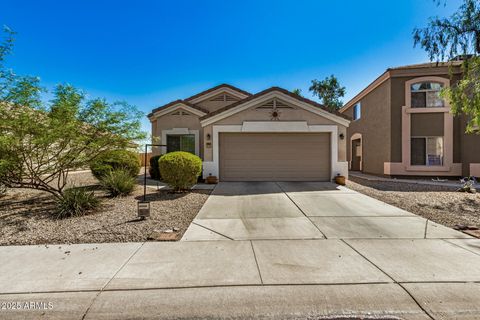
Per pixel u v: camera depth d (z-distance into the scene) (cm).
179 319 289
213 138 1292
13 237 528
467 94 1020
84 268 397
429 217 684
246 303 314
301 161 1312
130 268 397
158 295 329
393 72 1516
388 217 680
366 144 1880
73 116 716
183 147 1691
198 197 931
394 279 363
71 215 675
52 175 790
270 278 367
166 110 1683
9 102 674
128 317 292
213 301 318
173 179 982
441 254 445
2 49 657
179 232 567
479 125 1010
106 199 893
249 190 1066
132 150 889
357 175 1772
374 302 315
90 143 751
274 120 1284
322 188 1111
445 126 1466
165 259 429
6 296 327
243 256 440
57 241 510
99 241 511
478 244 490
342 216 690
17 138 652
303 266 402
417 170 1491
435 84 1484
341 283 354
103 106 762
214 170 1289
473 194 1002
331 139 1286
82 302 316
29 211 725
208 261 421
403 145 1516
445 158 1464
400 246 482
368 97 1845
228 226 607
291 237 533
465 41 997
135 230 573
